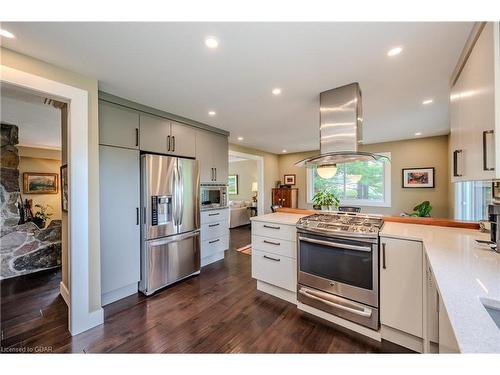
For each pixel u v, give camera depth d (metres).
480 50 1.16
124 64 1.77
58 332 1.87
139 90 2.26
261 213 6.25
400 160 4.83
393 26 1.34
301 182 6.53
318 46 1.54
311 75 1.96
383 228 1.92
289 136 4.46
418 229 1.87
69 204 1.84
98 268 2.02
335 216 2.38
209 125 3.62
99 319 1.98
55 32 1.38
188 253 3.03
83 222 1.89
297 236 2.20
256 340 1.77
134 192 2.56
